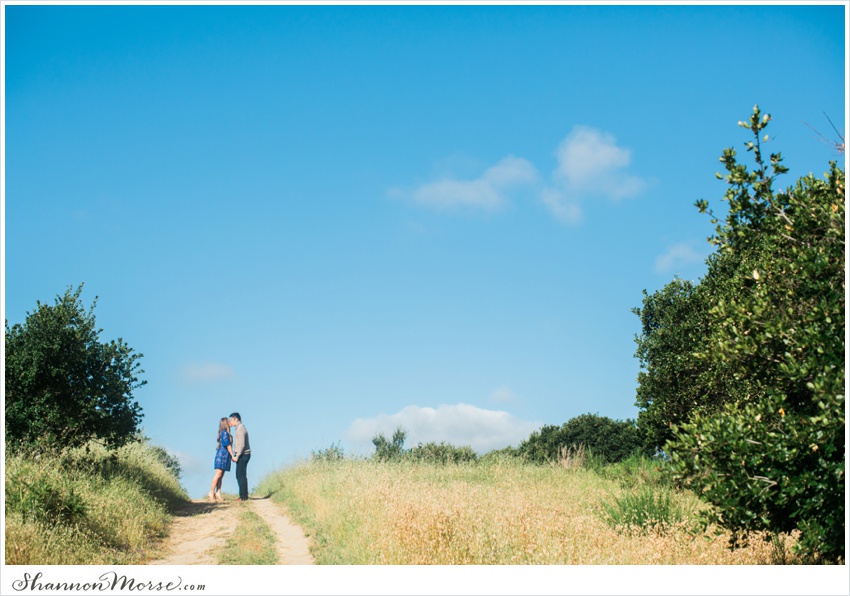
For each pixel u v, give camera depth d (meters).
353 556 8.64
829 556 7.17
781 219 6.92
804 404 7.11
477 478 18.23
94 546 8.80
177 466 19.75
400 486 12.38
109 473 13.21
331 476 16.25
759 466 6.71
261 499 16.81
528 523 8.78
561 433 24.53
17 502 8.93
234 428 16.48
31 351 12.77
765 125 6.91
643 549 8.07
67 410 13.04
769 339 6.65
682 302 17.30
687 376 16.66
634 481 15.79
